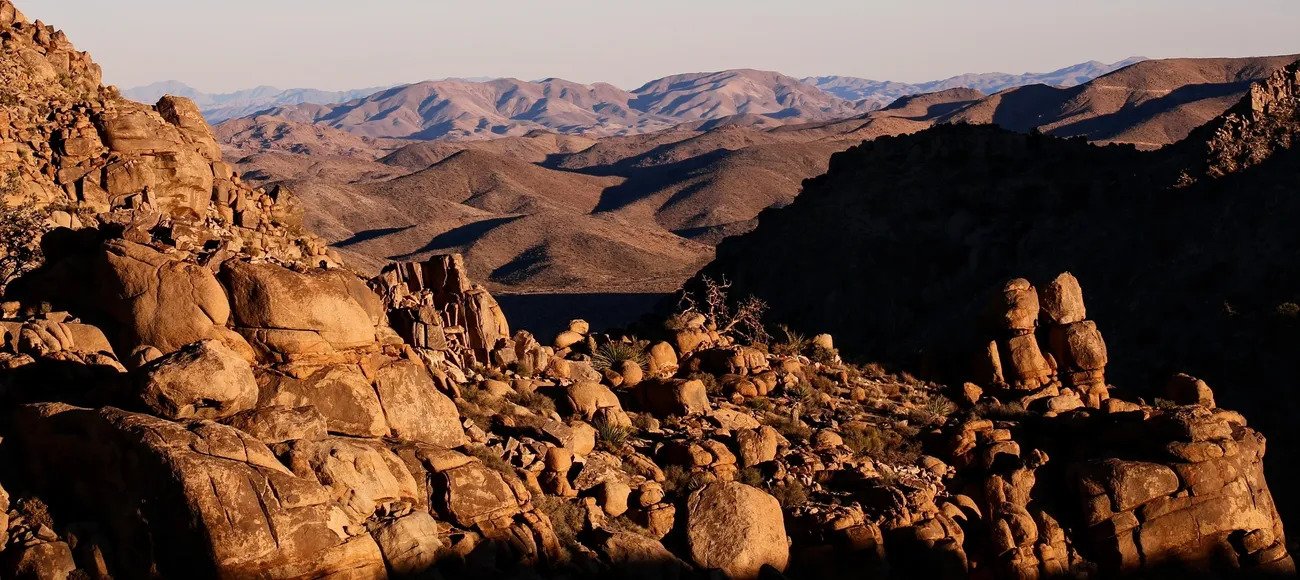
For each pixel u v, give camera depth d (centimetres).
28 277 2166
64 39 4388
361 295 2148
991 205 9894
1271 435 6153
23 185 3522
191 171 3856
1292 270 7644
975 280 9200
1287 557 2417
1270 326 7250
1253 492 2452
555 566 1900
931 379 3384
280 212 4131
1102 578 2391
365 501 1719
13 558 1538
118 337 1973
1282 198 8369
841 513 2270
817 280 9581
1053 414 2836
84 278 2067
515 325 14338
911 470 2600
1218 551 2400
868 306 9175
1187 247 8475
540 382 2745
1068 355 3177
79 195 3691
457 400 2342
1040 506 2477
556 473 2131
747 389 2998
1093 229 9206
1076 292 3231
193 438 1595
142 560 1542
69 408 1672
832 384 3183
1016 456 2608
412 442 1977
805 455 2523
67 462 1625
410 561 1694
